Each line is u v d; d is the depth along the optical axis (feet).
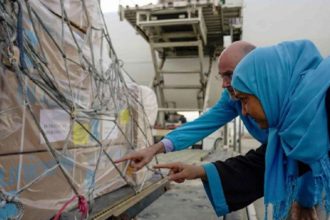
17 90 1.96
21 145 2.05
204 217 3.23
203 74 13.99
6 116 1.92
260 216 3.61
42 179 2.22
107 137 3.00
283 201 1.79
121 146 3.33
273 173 1.81
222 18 12.71
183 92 14.75
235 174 2.38
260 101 1.72
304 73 1.69
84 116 2.54
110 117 3.01
